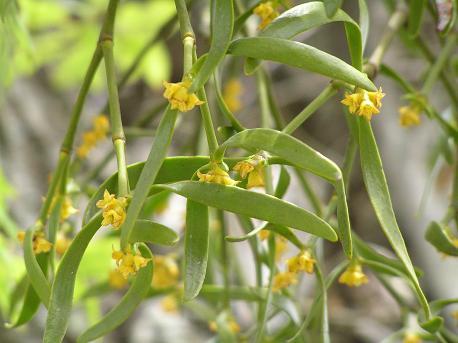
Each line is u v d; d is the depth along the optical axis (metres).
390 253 1.04
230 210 0.36
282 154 0.35
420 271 0.45
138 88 1.23
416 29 0.49
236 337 0.56
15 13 0.56
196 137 0.64
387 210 0.38
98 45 0.44
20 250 0.78
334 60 0.36
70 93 1.21
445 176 0.98
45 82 1.20
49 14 1.00
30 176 1.08
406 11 0.52
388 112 1.01
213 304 0.66
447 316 0.89
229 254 0.64
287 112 1.22
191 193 0.36
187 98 0.36
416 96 0.51
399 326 1.03
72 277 0.38
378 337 0.97
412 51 0.64
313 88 1.20
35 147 1.12
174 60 1.23
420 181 0.97
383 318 1.05
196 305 0.59
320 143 1.20
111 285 0.59
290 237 0.42
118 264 0.36
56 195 0.46
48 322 0.37
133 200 0.35
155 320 1.01
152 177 0.35
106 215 0.36
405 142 0.99
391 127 1.00
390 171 0.98
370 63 0.48
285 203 0.35
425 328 0.43
